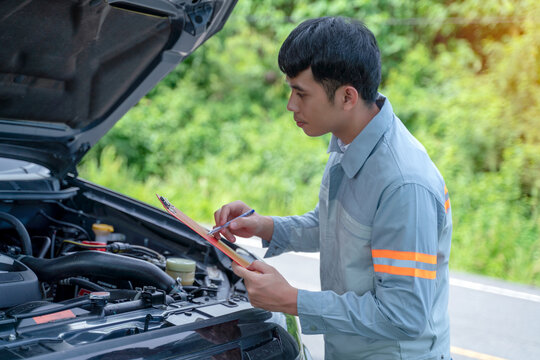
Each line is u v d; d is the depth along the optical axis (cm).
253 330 167
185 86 1061
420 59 961
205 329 159
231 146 962
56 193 263
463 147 834
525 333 442
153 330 153
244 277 152
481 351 404
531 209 766
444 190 158
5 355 136
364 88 148
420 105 895
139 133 977
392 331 147
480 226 714
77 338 150
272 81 1070
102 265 191
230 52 1071
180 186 894
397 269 146
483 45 961
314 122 153
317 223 200
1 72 202
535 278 631
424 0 1013
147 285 192
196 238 243
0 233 253
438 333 164
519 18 915
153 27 204
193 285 210
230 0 203
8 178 253
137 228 263
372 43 147
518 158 789
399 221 145
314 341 389
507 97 855
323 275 174
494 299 521
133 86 234
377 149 154
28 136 241
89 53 207
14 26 181
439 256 162
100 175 866
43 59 202
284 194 851
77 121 244
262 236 197
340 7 1040
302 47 144
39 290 185
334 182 165
